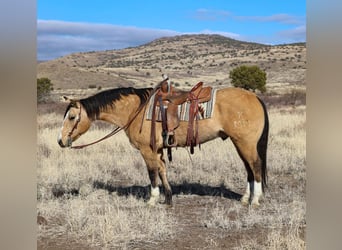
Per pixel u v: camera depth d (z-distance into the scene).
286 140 11.27
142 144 6.32
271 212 5.99
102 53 123.00
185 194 7.13
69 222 5.49
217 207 6.16
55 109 23.61
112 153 10.66
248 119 6.05
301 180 7.81
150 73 82.19
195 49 117.06
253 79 40.03
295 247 4.44
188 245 4.85
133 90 6.57
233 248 4.70
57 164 9.07
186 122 6.08
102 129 14.73
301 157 9.45
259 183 6.23
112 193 7.09
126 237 5.09
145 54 118.38
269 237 4.77
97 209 6.22
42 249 4.66
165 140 6.12
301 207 5.99
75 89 54.00
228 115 6.06
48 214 5.95
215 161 9.30
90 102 6.51
